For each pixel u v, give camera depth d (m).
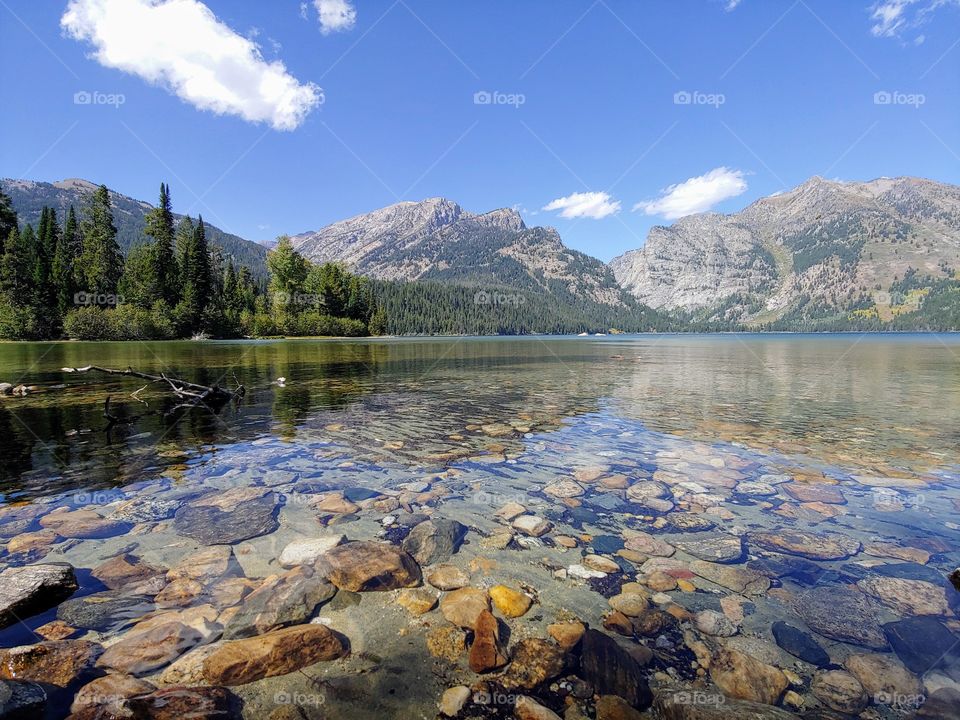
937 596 3.54
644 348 59.97
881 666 2.82
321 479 6.38
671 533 4.72
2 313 61.16
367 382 18.52
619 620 3.28
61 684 2.59
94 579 3.71
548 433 9.31
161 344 58.25
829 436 8.98
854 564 4.07
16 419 10.29
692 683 2.71
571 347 62.97
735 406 12.67
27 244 77.56
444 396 14.57
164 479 6.29
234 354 37.22
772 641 3.05
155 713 2.40
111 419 10.39
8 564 3.91
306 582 3.67
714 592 3.64
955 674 2.75
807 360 34.12
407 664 2.84
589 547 4.41
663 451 7.92
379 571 3.79
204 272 87.38
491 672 2.78
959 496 5.76
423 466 7.04
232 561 4.04
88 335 63.50
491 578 3.83
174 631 3.06
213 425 9.95
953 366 27.59
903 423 10.31
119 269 86.69
